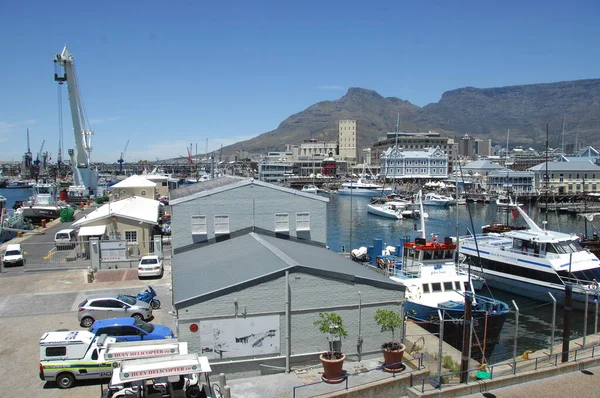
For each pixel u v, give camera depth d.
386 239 95.69
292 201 36.78
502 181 188.75
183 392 17.84
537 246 46.59
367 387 21.42
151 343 18.92
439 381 22.22
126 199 70.94
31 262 49.94
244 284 23.80
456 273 39.00
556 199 159.62
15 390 22.00
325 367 22.30
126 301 31.53
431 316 33.53
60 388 22.19
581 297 41.75
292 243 34.84
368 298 25.83
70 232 61.25
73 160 153.75
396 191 190.62
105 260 47.25
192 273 27.84
